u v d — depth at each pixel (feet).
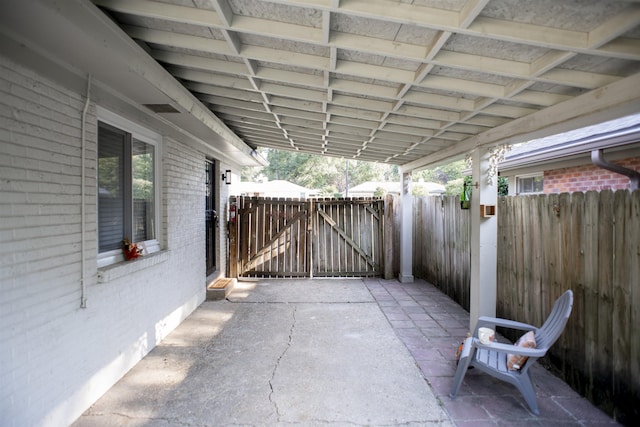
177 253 13.21
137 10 5.82
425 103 8.79
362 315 14.62
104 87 7.88
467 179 14.12
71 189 7.23
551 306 9.77
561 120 7.63
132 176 10.25
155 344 11.28
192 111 10.38
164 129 11.85
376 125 11.88
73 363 7.30
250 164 24.38
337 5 5.12
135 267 9.55
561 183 17.71
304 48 7.19
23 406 6.04
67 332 7.11
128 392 8.45
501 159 10.60
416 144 13.65
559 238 9.41
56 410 6.80
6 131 5.71
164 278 12.01
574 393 8.55
